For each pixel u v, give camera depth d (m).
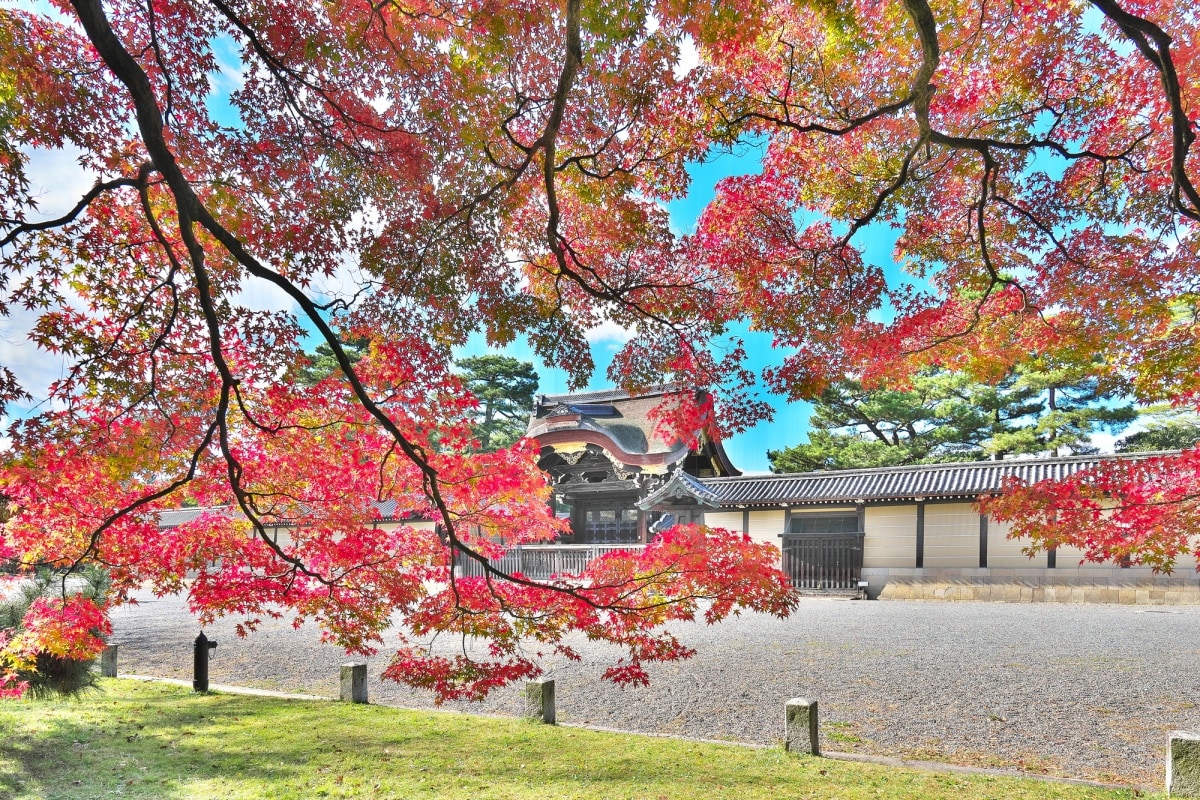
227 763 5.73
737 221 6.77
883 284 6.40
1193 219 5.66
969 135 6.68
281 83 5.93
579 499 29.59
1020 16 5.96
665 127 6.24
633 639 5.33
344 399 5.57
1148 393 5.83
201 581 5.29
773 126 6.64
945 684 8.84
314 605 5.46
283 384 5.48
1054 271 6.11
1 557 5.51
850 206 7.16
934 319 6.39
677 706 8.27
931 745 6.60
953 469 20.39
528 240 7.16
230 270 6.00
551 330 6.65
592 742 6.37
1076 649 10.78
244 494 5.19
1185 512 5.22
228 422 5.73
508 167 6.25
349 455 5.68
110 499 5.45
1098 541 5.50
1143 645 10.95
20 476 4.92
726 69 6.04
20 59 4.82
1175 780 5.01
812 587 20.86
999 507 5.82
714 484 23.97
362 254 5.97
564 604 5.34
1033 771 5.88
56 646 5.45
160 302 5.65
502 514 6.11
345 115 6.08
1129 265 5.76
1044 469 18.81
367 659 11.70
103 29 3.95
